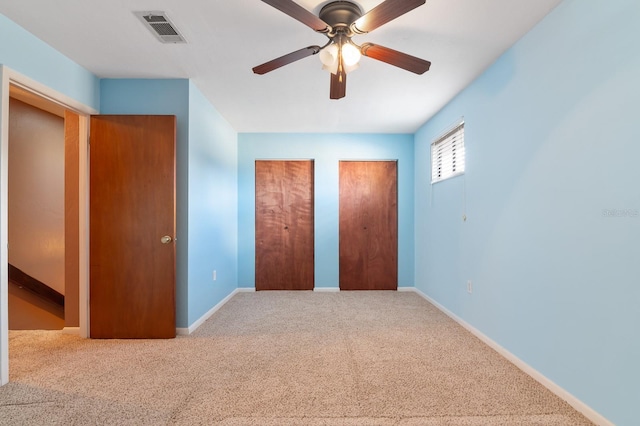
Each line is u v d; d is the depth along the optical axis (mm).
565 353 1943
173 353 2617
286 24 2207
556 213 2027
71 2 1976
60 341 2889
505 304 2551
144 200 2980
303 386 2096
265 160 4984
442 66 2795
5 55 2143
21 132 3777
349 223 4984
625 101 1589
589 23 1790
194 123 3230
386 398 1957
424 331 3119
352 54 1976
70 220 3121
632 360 1546
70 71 2703
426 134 4406
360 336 2988
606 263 1684
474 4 1990
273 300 4355
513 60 2455
